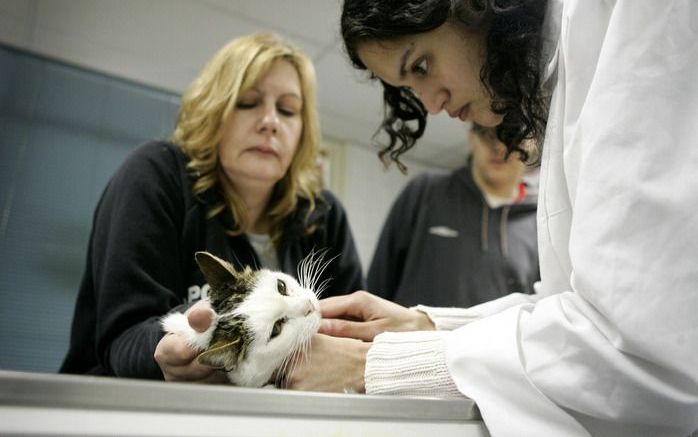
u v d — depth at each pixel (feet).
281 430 1.71
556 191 2.76
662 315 1.83
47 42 9.50
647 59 2.09
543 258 2.86
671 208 1.90
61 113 9.83
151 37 9.45
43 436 1.40
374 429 1.89
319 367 2.89
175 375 3.02
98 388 1.51
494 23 3.03
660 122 2.02
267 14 8.94
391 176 13.84
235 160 4.83
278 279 3.70
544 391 2.07
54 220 9.46
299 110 5.34
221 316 3.17
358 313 3.54
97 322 3.98
